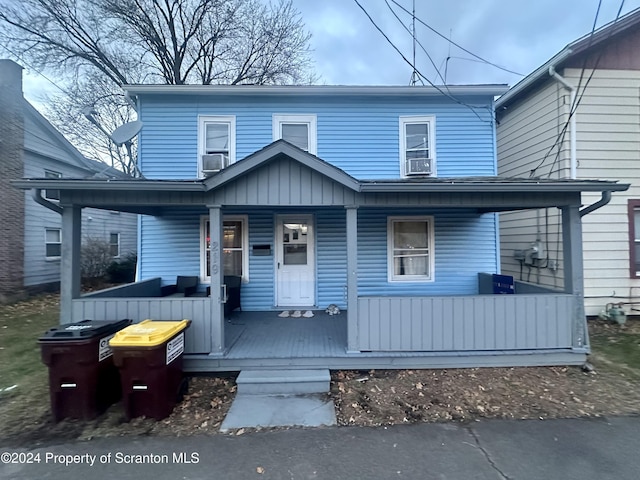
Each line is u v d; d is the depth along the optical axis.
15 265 10.37
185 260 7.52
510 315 4.90
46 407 3.92
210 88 7.17
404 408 3.89
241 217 7.55
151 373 3.65
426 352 4.85
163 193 4.76
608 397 4.10
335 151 7.56
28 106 10.97
